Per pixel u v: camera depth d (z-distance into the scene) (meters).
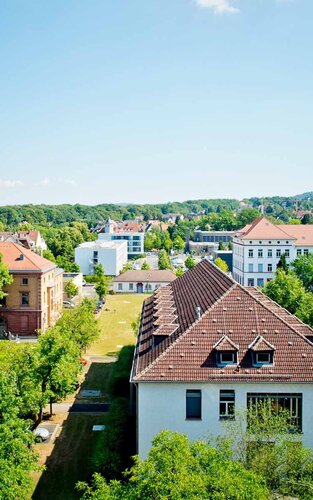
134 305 105.44
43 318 76.94
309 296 59.19
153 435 30.14
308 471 23.67
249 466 23.86
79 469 33.91
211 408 29.94
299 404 29.91
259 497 17.69
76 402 46.94
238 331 31.84
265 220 119.19
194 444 20.66
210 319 32.47
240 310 32.88
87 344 60.84
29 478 25.16
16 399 29.09
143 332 40.41
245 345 31.17
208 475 18.33
